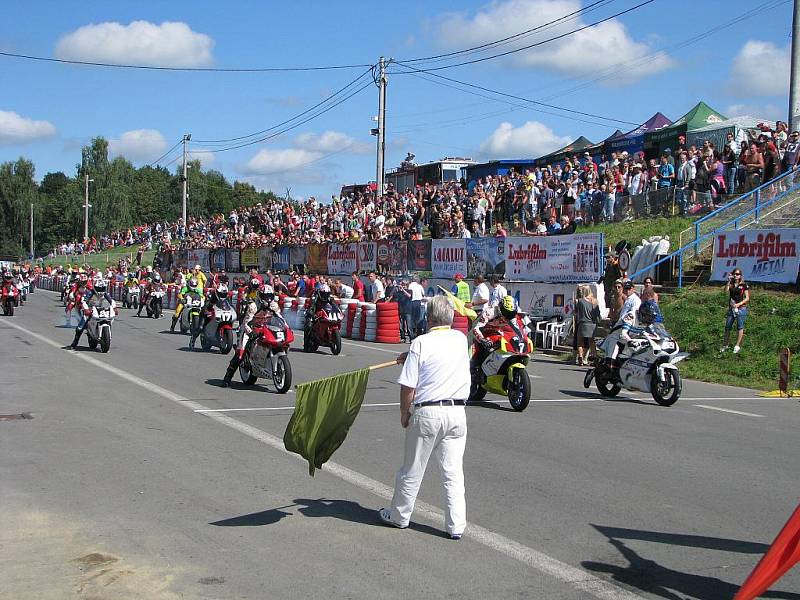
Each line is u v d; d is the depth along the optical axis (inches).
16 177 5093.5
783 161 903.7
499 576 207.5
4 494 277.1
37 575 202.8
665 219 984.3
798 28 933.2
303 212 1740.9
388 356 758.5
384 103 1455.5
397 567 212.4
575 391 563.5
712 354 701.3
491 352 483.8
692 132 1179.9
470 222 1237.1
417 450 237.3
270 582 200.4
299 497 279.1
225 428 400.2
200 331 787.4
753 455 358.9
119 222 4421.8
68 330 1011.3
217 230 2186.3
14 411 441.4
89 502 269.3
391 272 1139.9
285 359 517.7
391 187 1565.0
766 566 184.9
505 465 332.2
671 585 203.9
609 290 807.7
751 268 795.4
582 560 221.0
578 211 1103.6
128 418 424.5
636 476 316.5
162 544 228.1
